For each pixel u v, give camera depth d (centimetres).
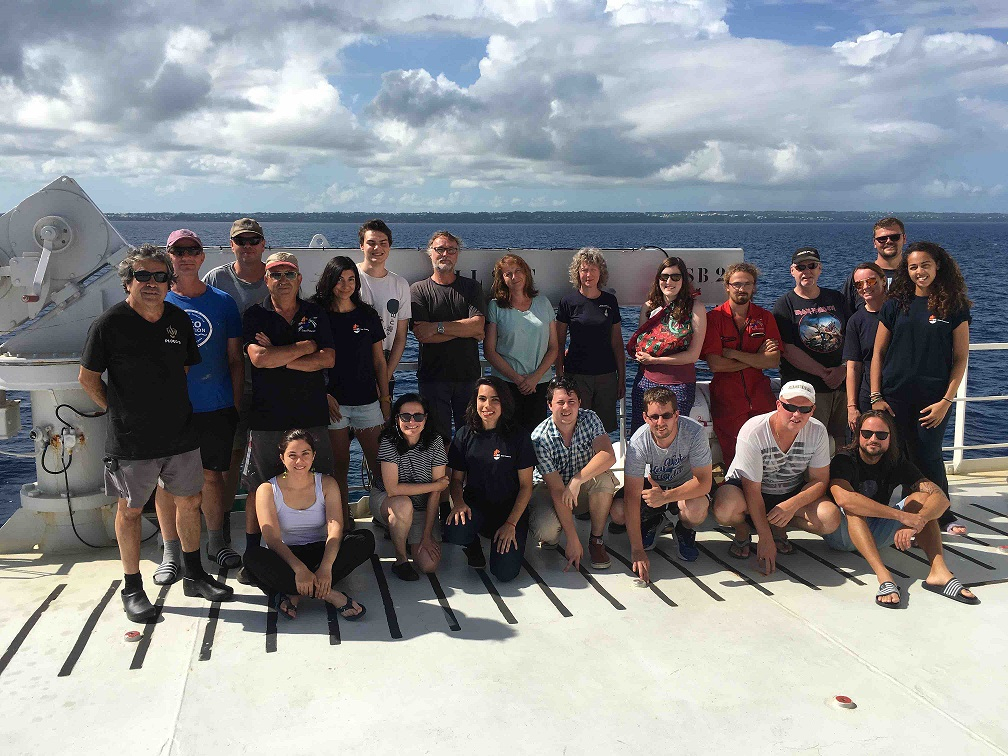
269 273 374
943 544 447
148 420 333
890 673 307
